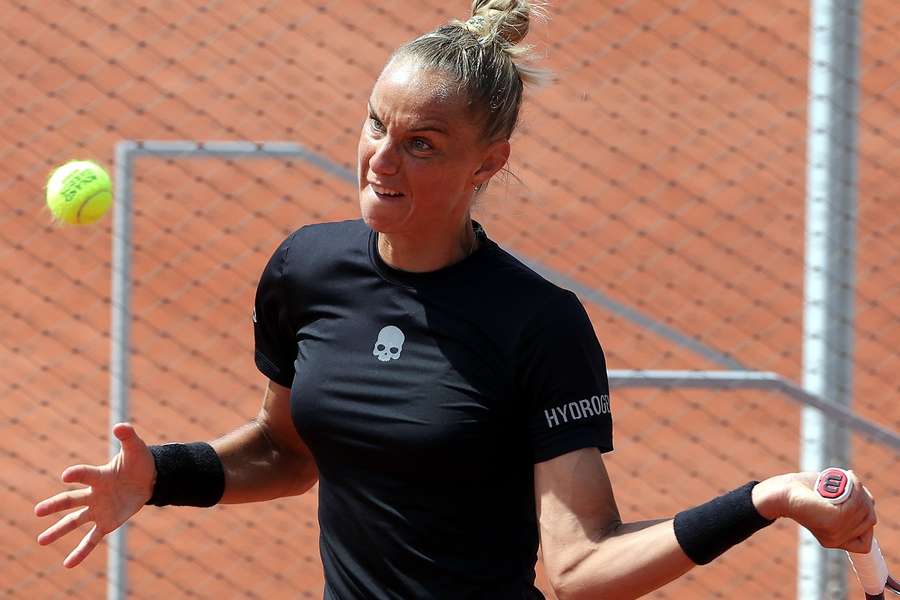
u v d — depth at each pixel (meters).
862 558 6.84
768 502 6.27
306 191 32.94
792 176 34.44
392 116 7.10
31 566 19.22
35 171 32.88
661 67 37.34
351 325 7.64
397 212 7.26
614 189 33.59
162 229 31.44
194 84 36.50
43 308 28.75
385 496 7.46
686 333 28.45
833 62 13.38
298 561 19.52
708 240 32.12
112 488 8.04
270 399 8.70
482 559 7.43
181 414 24.38
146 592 18.47
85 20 37.91
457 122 7.08
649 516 20.53
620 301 29.58
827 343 13.49
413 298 7.48
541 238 31.84
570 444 7.05
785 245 32.09
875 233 31.36
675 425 23.70
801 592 13.65
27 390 25.48
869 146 33.94
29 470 22.38
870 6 36.09
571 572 6.84
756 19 38.16
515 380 7.19
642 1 38.41
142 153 14.62
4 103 35.09
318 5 38.62
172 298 29.20
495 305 7.31
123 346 14.49
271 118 35.41
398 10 38.69
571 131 35.19
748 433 23.47
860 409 24.95
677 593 18.28
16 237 31.06
